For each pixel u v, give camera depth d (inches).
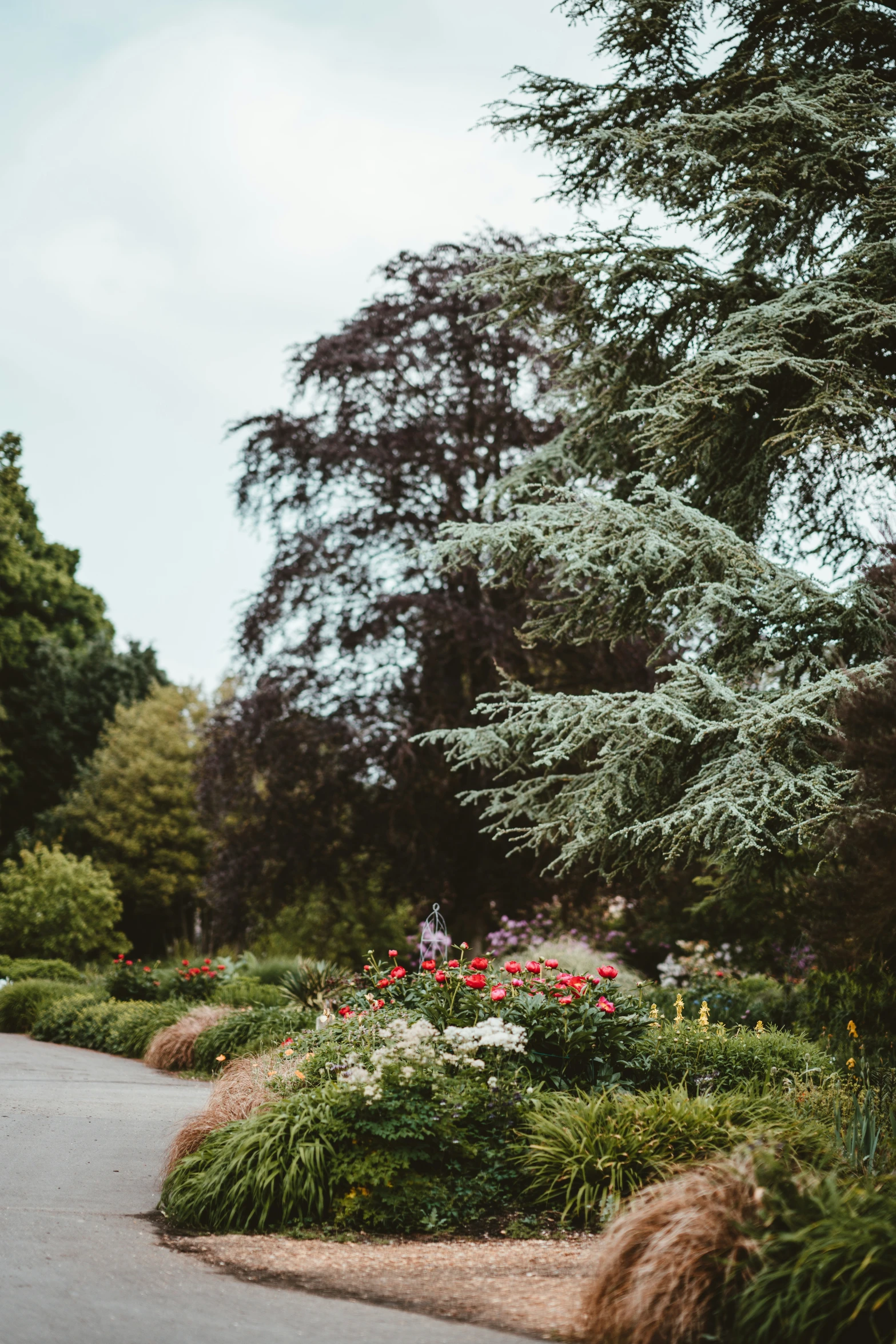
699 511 405.4
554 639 452.1
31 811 1466.5
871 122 398.3
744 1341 139.9
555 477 503.2
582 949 660.1
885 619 344.5
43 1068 456.1
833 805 309.4
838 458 443.8
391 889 743.1
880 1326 135.3
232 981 614.9
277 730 716.7
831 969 325.4
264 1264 191.3
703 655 398.0
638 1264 152.0
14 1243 192.1
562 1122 233.6
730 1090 282.2
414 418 743.7
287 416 762.2
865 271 387.2
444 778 712.4
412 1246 204.1
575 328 456.4
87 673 1526.8
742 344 377.1
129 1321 154.8
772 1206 154.5
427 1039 248.5
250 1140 226.2
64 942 905.5
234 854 735.1
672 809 361.1
